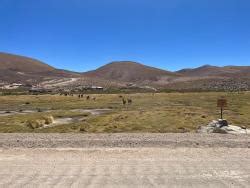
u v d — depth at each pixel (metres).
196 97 113.75
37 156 14.76
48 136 20.84
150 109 57.56
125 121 37.88
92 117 45.91
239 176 11.41
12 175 11.67
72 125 35.41
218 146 16.88
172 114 43.84
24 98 126.94
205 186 10.43
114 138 19.45
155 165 12.84
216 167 12.48
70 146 17.17
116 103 90.25
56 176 11.51
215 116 41.41
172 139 18.75
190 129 30.30
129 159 13.92
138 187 10.34
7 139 19.41
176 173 11.73
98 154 15.06
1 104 96.69
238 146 16.83
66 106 81.69
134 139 18.84
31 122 37.09
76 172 11.97
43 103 99.62
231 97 106.44
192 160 13.60
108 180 11.03
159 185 10.50
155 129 30.80
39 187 10.44
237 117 40.84
